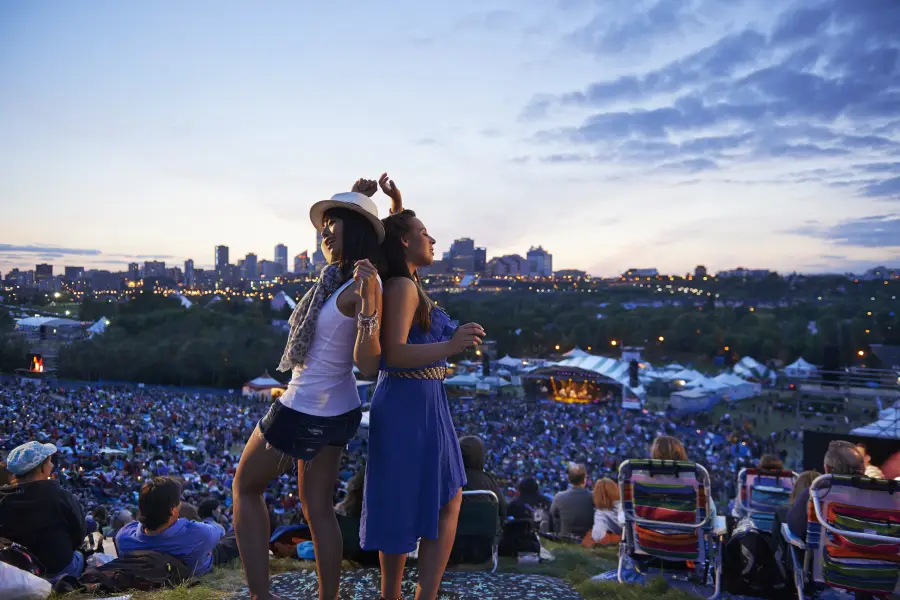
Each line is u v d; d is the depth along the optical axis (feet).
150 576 12.10
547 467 85.66
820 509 12.06
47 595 11.14
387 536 7.79
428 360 7.43
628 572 15.24
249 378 250.57
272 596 8.00
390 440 7.90
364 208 7.71
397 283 7.68
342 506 13.15
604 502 22.75
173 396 185.16
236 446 111.86
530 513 21.34
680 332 355.97
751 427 134.41
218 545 14.32
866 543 11.43
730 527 15.72
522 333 354.95
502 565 15.01
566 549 19.12
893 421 59.88
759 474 16.55
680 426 130.31
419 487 7.90
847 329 304.71
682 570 15.08
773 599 13.39
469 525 13.44
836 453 13.16
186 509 17.29
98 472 68.80
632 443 112.16
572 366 168.55
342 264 7.77
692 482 13.96
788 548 13.46
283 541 15.29
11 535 12.32
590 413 147.84
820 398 124.06
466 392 178.09
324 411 7.53
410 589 10.36
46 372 264.72
